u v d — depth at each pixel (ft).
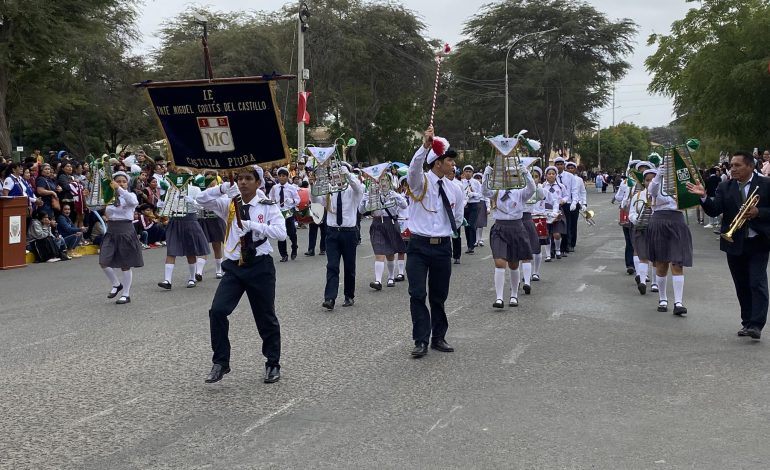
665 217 33.83
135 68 150.00
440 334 27.20
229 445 17.92
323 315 34.19
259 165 24.35
